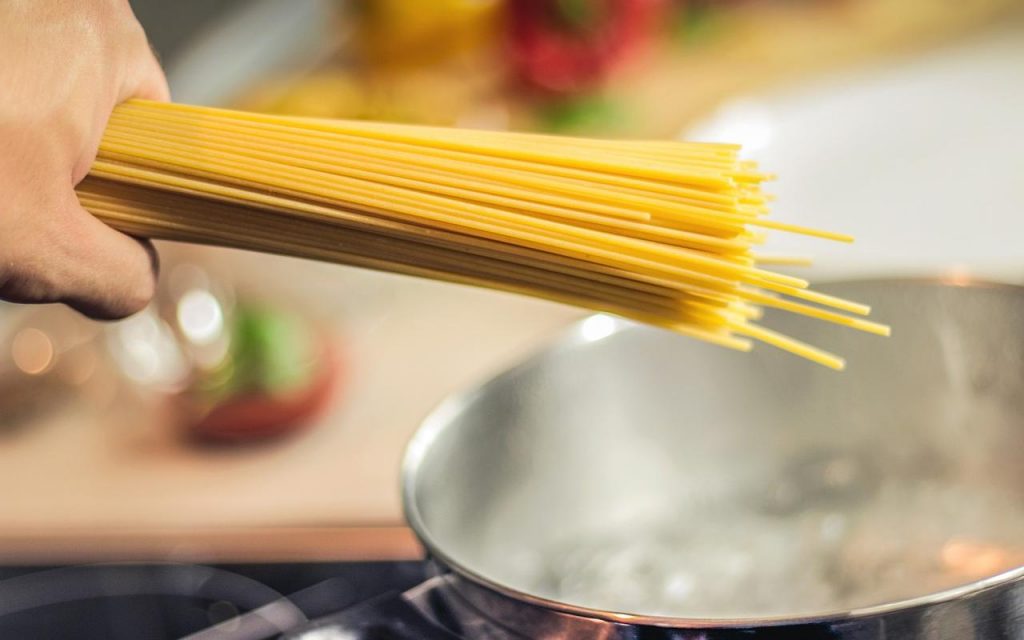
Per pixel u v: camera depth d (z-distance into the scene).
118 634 0.68
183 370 0.79
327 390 0.78
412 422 0.76
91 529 0.72
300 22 1.45
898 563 0.53
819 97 0.99
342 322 0.89
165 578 0.69
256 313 0.78
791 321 0.56
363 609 0.46
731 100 1.05
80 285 0.49
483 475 0.53
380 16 1.12
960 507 0.54
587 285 0.48
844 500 0.56
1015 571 0.42
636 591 0.54
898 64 1.04
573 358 0.55
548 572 0.54
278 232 0.49
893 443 0.56
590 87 1.03
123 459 0.78
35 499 0.76
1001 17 1.08
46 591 0.70
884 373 0.55
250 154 0.48
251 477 0.74
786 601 0.53
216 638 0.65
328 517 0.70
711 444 0.57
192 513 0.72
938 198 0.85
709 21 1.23
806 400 0.56
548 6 1.01
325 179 0.48
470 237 0.47
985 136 0.90
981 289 0.53
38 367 0.85
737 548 0.55
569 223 0.47
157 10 1.76
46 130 0.47
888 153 0.91
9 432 0.83
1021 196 0.83
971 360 0.54
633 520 0.56
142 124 0.49
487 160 0.48
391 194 0.47
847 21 1.18
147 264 0.51
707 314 0.47
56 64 0.47
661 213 0.46
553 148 0.48
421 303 0.91
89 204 0.50
